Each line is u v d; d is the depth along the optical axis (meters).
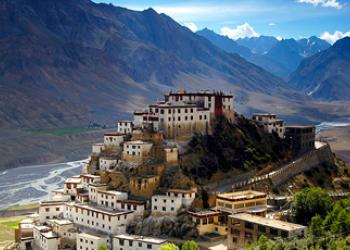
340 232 180.75
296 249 171.88
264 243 176.12
